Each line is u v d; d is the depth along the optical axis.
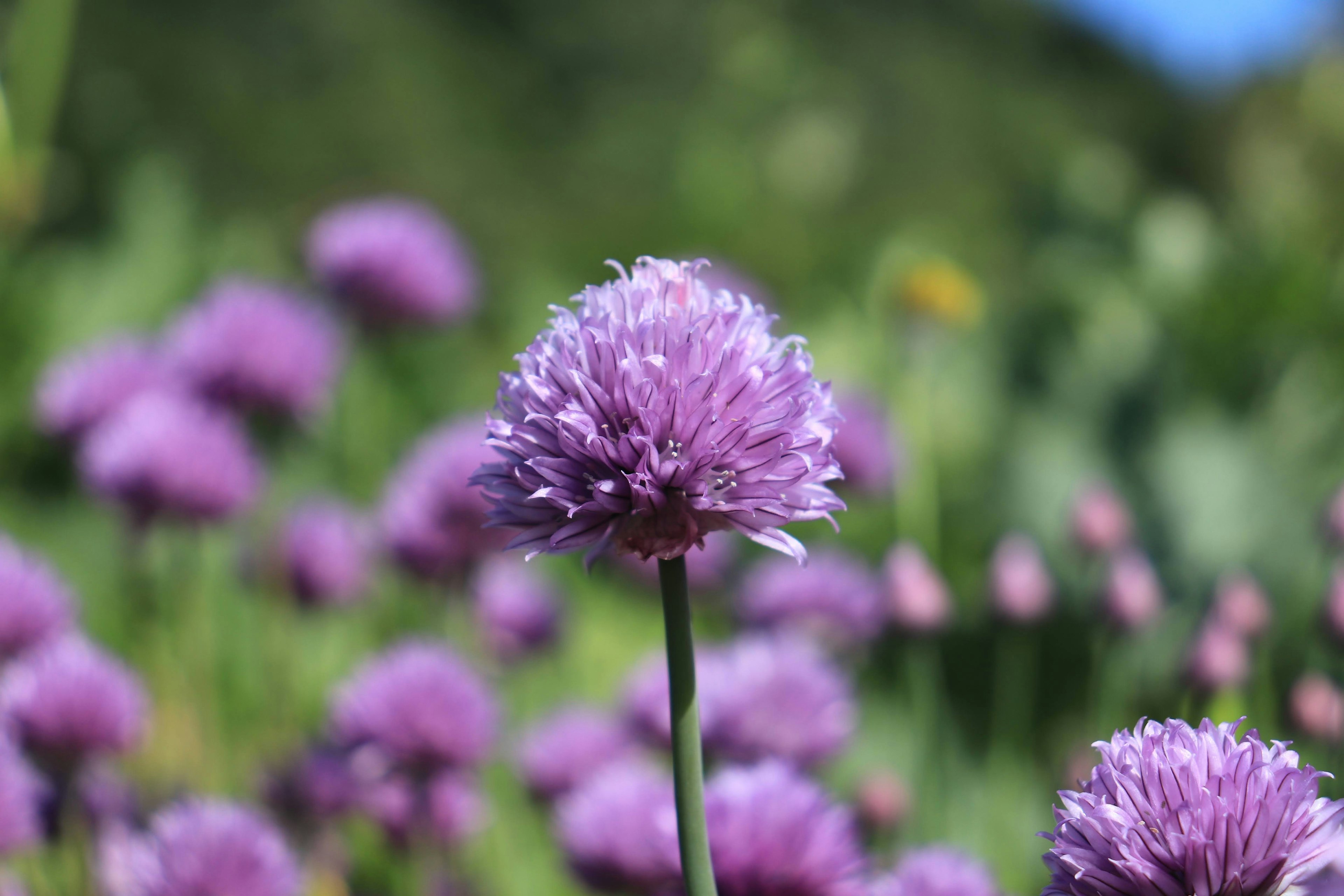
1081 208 0.95
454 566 0.52
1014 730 0.60
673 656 0.33
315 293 0.63
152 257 0.90
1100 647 0.50
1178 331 0.78
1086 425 0.71
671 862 0.40
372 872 0.51
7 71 0.64
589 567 0.33
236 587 0.59
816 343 0.86
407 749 0.46
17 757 0.43
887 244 0.96
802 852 0.38
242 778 0.53
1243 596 0.49
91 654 0.46
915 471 0.67
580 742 0.48
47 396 0.55
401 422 0.82
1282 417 0.72
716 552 0.57
